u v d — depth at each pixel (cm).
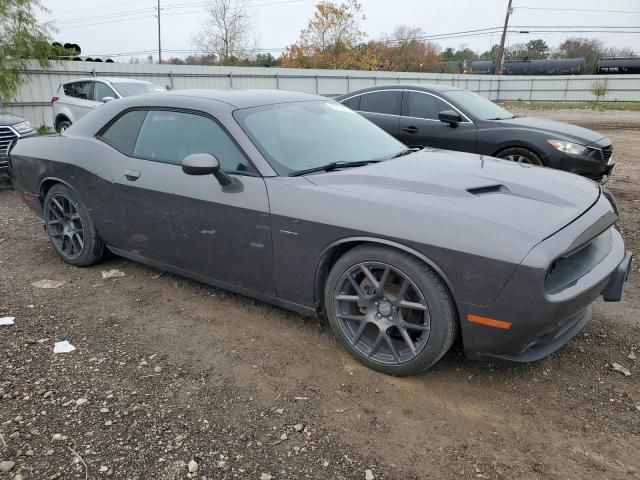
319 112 404
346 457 236
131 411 265
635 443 245
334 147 367
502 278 247
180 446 241
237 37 5047
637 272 453
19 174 486
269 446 242
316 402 275
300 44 5191
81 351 324
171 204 365
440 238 260
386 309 290
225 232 341
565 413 267
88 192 425
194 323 363
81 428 252
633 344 333
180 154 370
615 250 311
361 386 290
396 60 6712
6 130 801
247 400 277
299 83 2870
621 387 288
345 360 315
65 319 367
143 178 381
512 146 698
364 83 3234
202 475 224
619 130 1798
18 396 275
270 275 332
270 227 319
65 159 437
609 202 328
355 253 290
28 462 229
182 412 266
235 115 351
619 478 224
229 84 2547
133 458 233
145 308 386
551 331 263
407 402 276
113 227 418
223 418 262
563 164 667
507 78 4116
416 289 273
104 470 225
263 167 327
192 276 388
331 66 5100
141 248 407
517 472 228
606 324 360
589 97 4012
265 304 390
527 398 279
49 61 1597
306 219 302
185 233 365
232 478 222
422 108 767
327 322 361
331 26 5081
